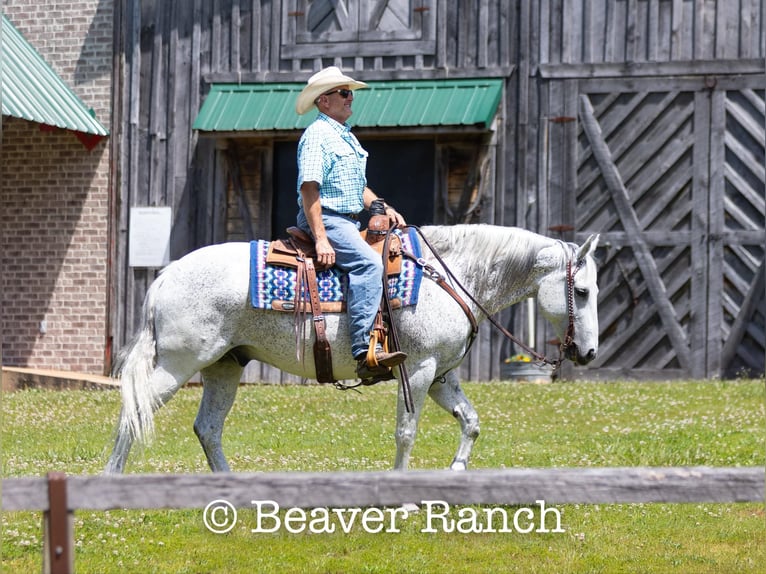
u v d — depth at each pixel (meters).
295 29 18.17
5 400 14.95
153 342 8.09
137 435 7.90
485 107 16.84
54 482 5.11
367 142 17.98
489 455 10.45
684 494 5.25
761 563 7.12
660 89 17.23
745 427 11.98
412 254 8.12
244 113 17.56
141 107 18.56
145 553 7.30
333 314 8.00
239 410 13.77
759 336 16.88
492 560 7.16
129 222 18.48
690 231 17.09
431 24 17.83
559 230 17.45
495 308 8.48
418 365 8.03
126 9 18.64
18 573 6.75
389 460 10.21
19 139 18.77
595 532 7.91
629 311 17.22
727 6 17.09
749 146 17.00
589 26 17.47
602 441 11.28
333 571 6.90
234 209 18.28
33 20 18.84
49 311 18.64
